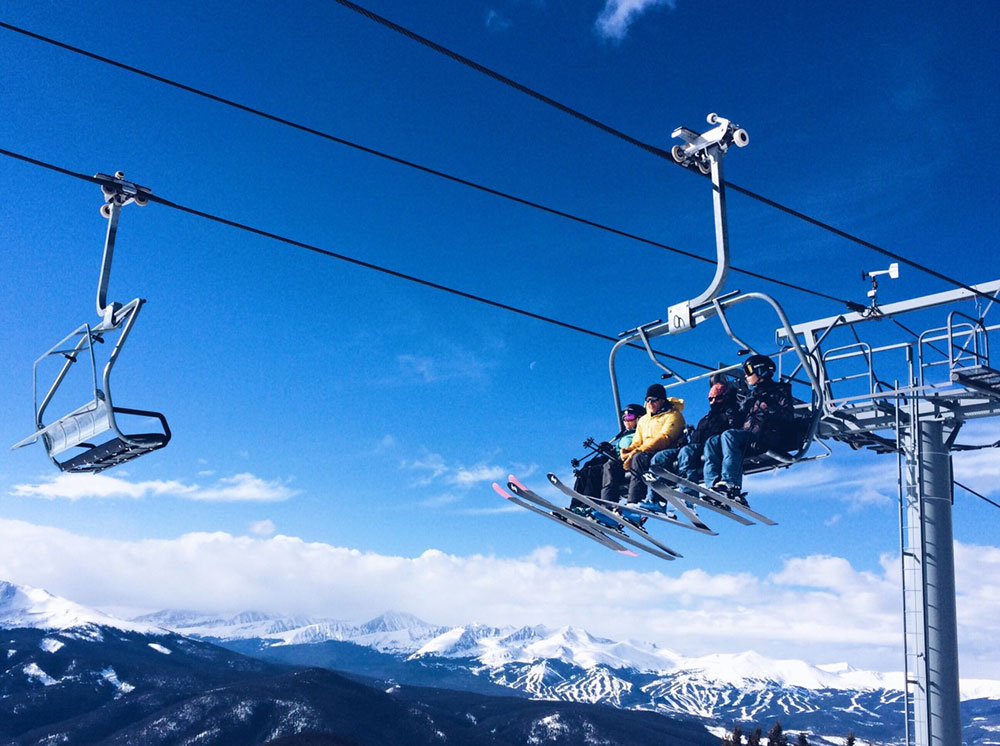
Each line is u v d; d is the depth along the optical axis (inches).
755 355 547.2
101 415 530.9
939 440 877.8
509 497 609.0
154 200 528.4
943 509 866.8
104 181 515.5
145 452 554.6
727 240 513.3
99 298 543.8
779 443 533.3
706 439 547.2
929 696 833.5
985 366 780.0
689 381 560.4
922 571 856.3
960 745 826.8
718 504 549.3
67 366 574.9
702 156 520.4
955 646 842.2
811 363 561.9
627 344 589.0
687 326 547.8
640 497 581.6
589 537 620.4
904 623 861.2
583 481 613.9
